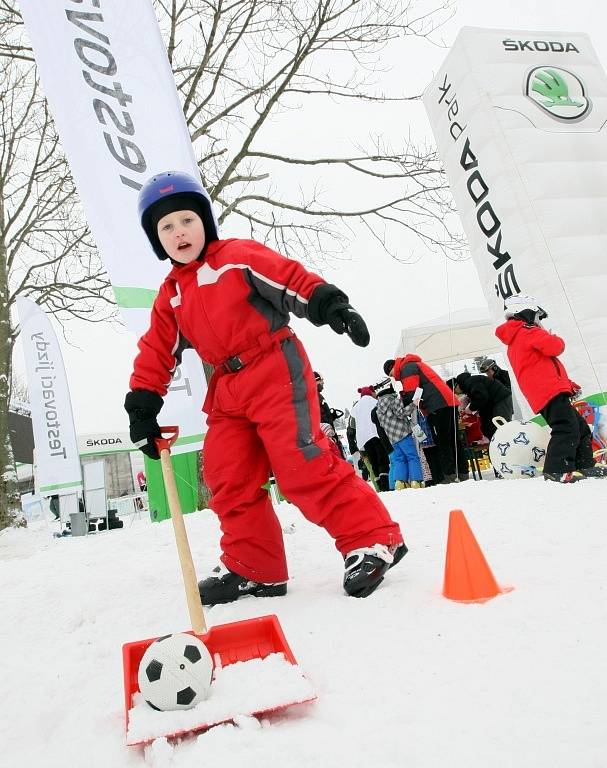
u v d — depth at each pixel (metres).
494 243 5.75
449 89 6.07
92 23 4.85
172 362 2.28
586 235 5.47
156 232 2.16
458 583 1.79
